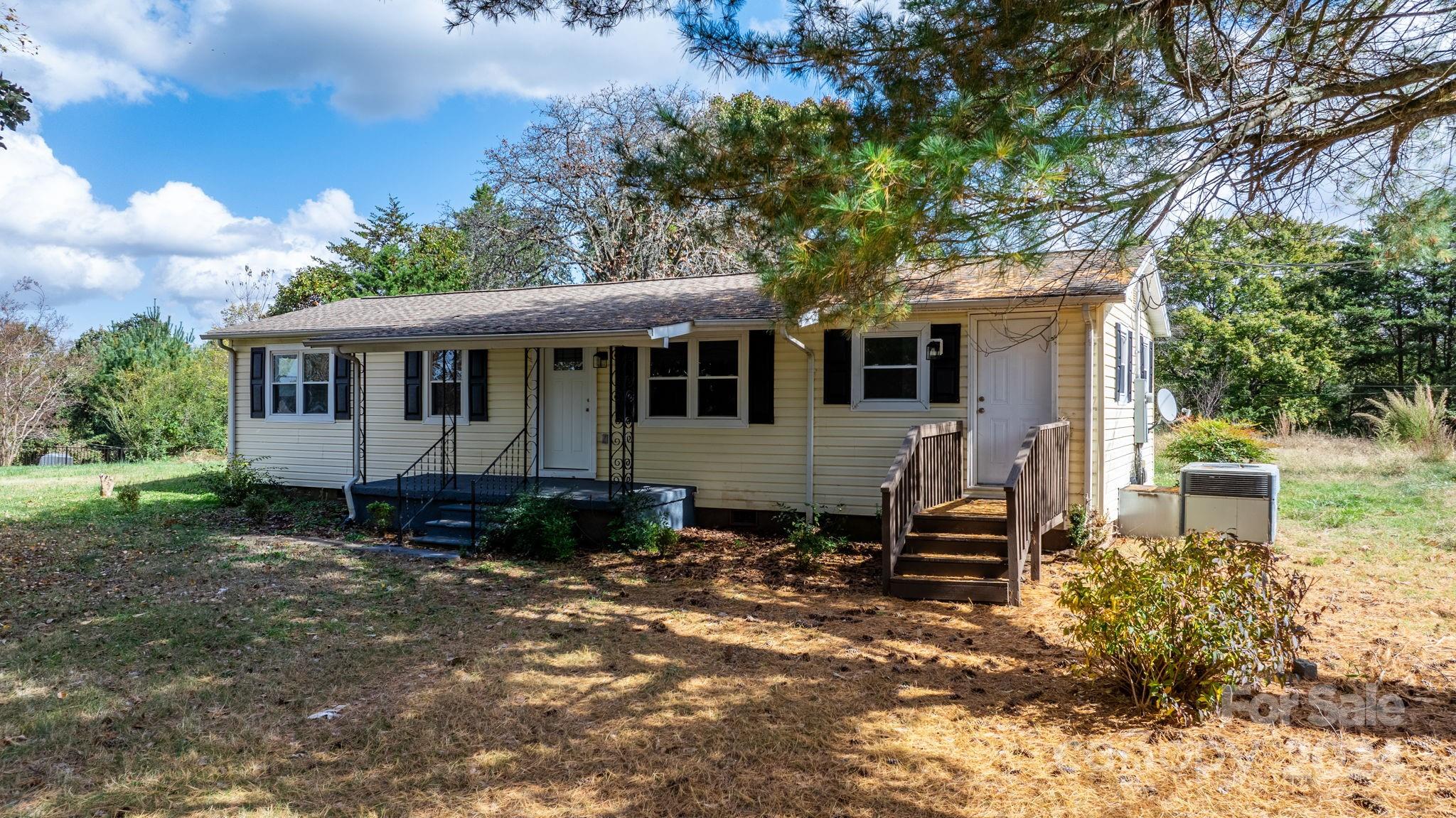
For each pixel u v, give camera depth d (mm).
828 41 5824
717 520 12125
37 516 13523
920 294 7109
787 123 6105
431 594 8375
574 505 11055
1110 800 3957
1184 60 4996
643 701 5363
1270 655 4801
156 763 4477
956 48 5473
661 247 27766
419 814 3902
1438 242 5844
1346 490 14672
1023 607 7824
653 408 12578
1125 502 11289
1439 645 6352
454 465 12633
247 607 7832
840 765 4395
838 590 8562
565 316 12500
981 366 10508
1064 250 5668
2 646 6625
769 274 5980
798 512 11547
